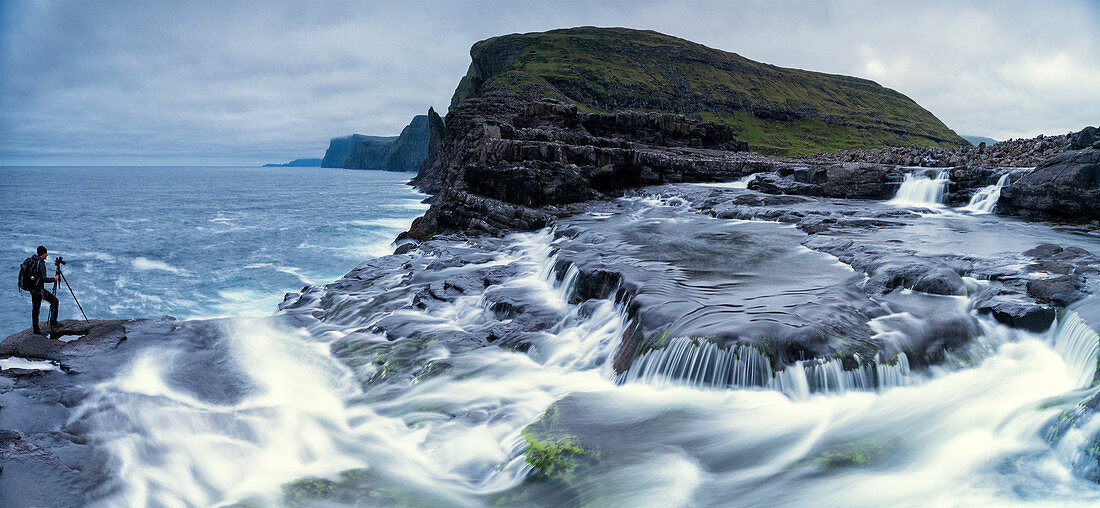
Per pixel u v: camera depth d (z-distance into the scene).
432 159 152.50
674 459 8.88
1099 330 10.41
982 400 9.93
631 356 12.45
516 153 40.75
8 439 9.17
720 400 10.65
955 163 37.50
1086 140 29.98
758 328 11.38
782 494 7.92
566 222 31.38
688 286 15.34
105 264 45.12
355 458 9.87
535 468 8.94
